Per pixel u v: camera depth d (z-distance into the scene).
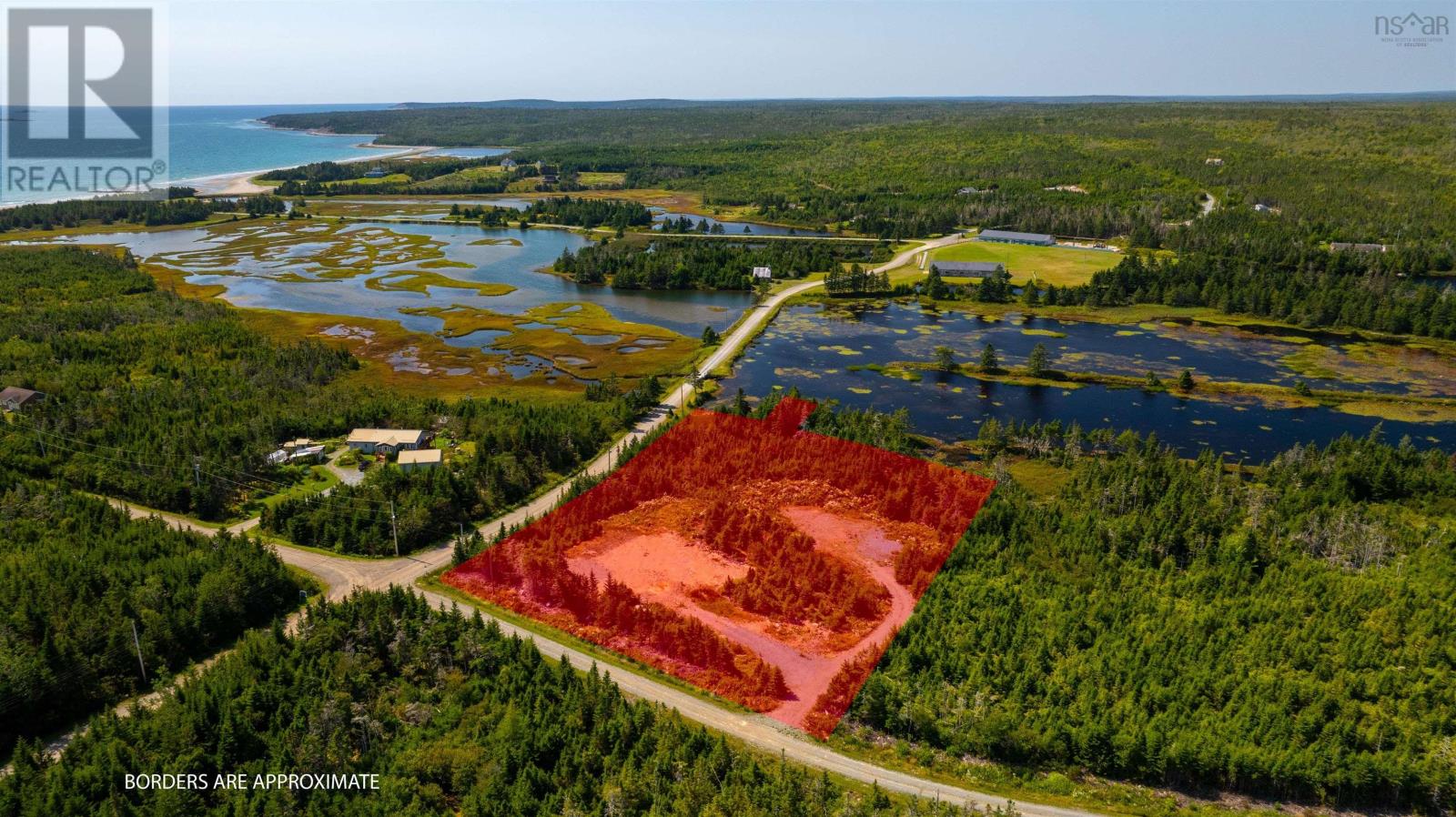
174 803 55.31
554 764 61.09
